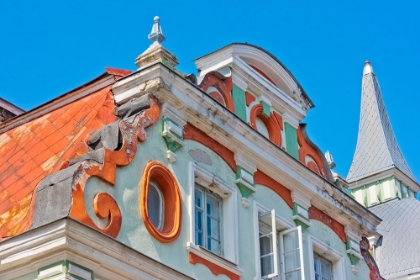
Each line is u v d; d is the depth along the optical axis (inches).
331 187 890.7
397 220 1672.0
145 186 663.8
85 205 608.4
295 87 906.1
